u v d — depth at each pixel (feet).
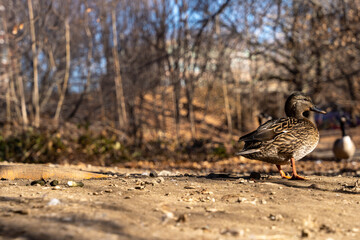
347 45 50.88
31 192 14.30
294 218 11.44
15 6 51.29
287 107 19.08
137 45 54.75
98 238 8.62
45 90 58.95
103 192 14.57
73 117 58.90
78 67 65.16
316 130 18.13
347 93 71.46
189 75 52.65
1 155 37.35
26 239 8.50
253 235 9.54
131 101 52.70
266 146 17.11
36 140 38.99
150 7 54.95
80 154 40.81
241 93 77.71
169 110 66.49
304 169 34.14
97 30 57.26
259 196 14.56
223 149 46.70
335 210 12.56
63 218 10.09
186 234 9.32
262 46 57.16
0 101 54.39
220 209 12.21
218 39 53.01
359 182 17.98
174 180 18.29
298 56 58.29
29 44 54.08
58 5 55.21
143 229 9.53
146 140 50.34
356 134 77.92
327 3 54.70
